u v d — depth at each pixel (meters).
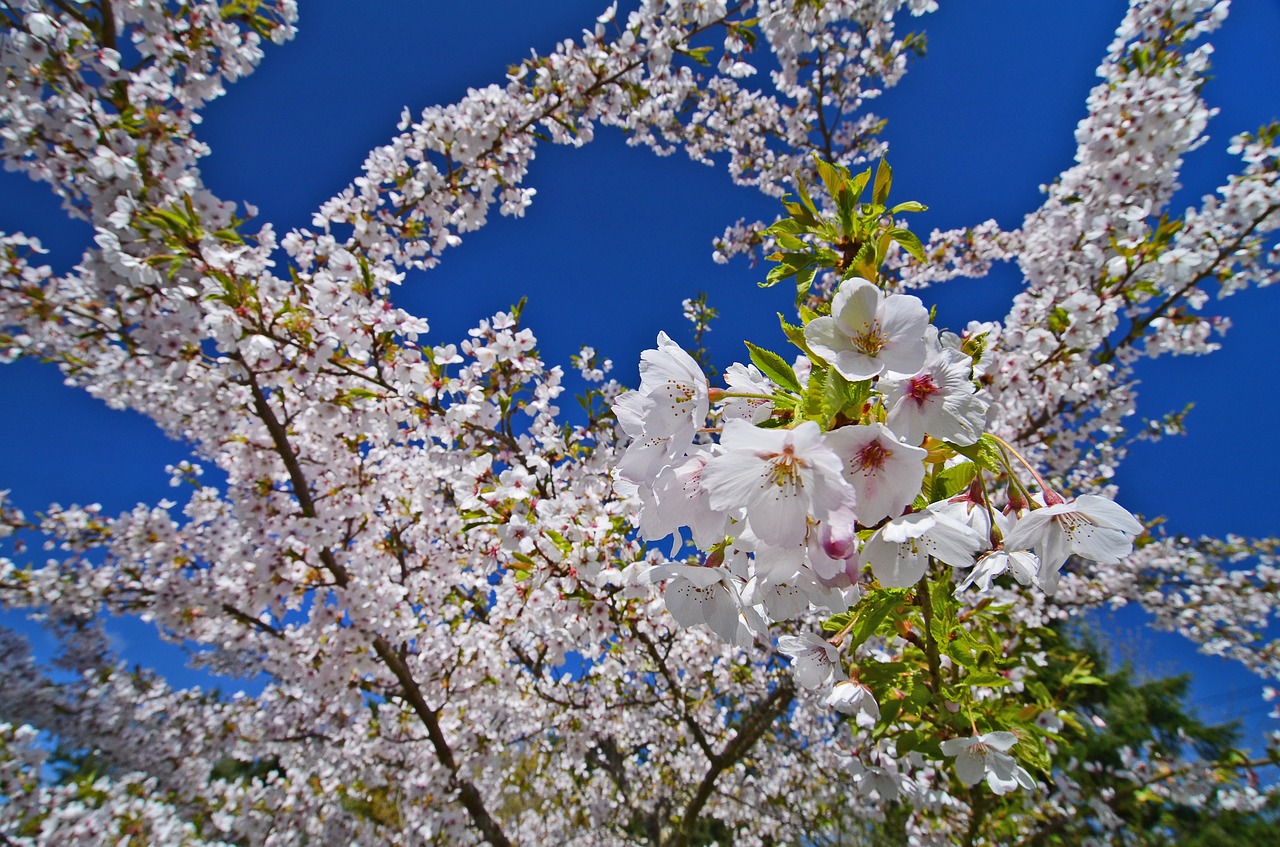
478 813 6.14
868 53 6.20
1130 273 3.84
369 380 4.21
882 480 1.16
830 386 1.17
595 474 4.60
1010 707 2.62
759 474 1.14
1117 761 11.09
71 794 5.78
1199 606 7.24
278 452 5.06
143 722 8.52
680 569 1.40
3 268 3.99
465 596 6.68
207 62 4.00
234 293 3.55
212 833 7.41
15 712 8.55
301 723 7.23
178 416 6.24
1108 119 4.09
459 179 4.80
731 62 5.71
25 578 6.39
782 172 7.12
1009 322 4.49
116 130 3.53
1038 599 5.74
